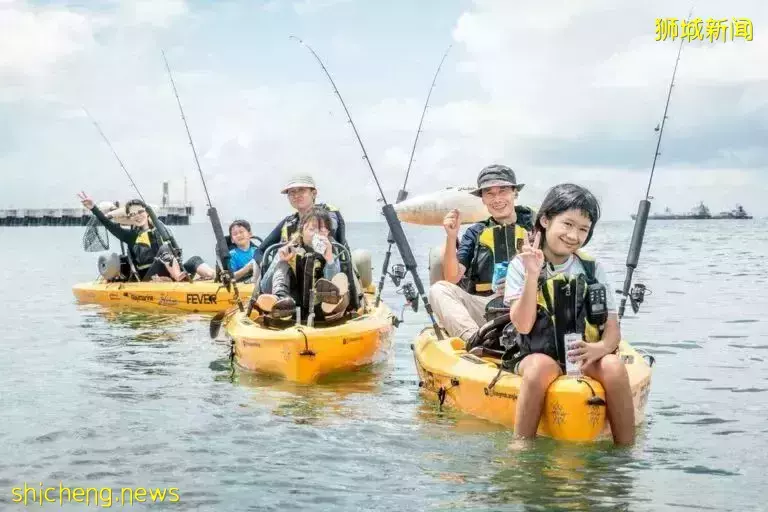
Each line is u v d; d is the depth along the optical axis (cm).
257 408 644
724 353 878
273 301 802
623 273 1933
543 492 447
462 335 683
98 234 1408
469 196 812
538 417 529
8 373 791
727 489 450
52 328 1108
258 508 433
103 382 748
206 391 709
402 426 584
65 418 613
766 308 1250
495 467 488
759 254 2734
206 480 475
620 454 511
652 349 903
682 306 1280
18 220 11131
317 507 434
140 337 1028
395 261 2505
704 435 559
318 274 845
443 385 641
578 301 536
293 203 908
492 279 714
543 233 548
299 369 745
